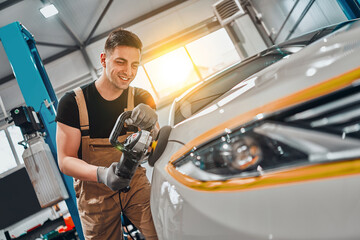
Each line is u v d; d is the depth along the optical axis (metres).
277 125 0.51
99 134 1.15
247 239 0.45
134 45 1.02
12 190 6.21
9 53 2.60
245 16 6.55
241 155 0.55
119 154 1.17
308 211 0.39
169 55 7.45
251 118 0.56
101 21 7.04
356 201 0.35
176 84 7.36
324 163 0.42
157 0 7.17
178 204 0.66
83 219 1.18
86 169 1.00
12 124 7.33
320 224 0.37
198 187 0.62
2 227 5.98
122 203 1.17
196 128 0.78
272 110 0.53
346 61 0.50
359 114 0.42
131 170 0.89
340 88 0.45
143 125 0.93
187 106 1.48
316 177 0.41
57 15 6.01
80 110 1.11
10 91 7.12
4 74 7.02
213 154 0.62
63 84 7.19
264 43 6.42
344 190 0.37
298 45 1.25
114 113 1.19
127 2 6.90
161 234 0.77
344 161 0.40
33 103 2.46
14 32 2.63
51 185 2.07
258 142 0.53
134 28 7.35
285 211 0.42
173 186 0.72
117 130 0.88
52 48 7.00
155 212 0.82
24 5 5.73
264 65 1.36
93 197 1.15
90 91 1.16
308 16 4.51
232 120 0.61
